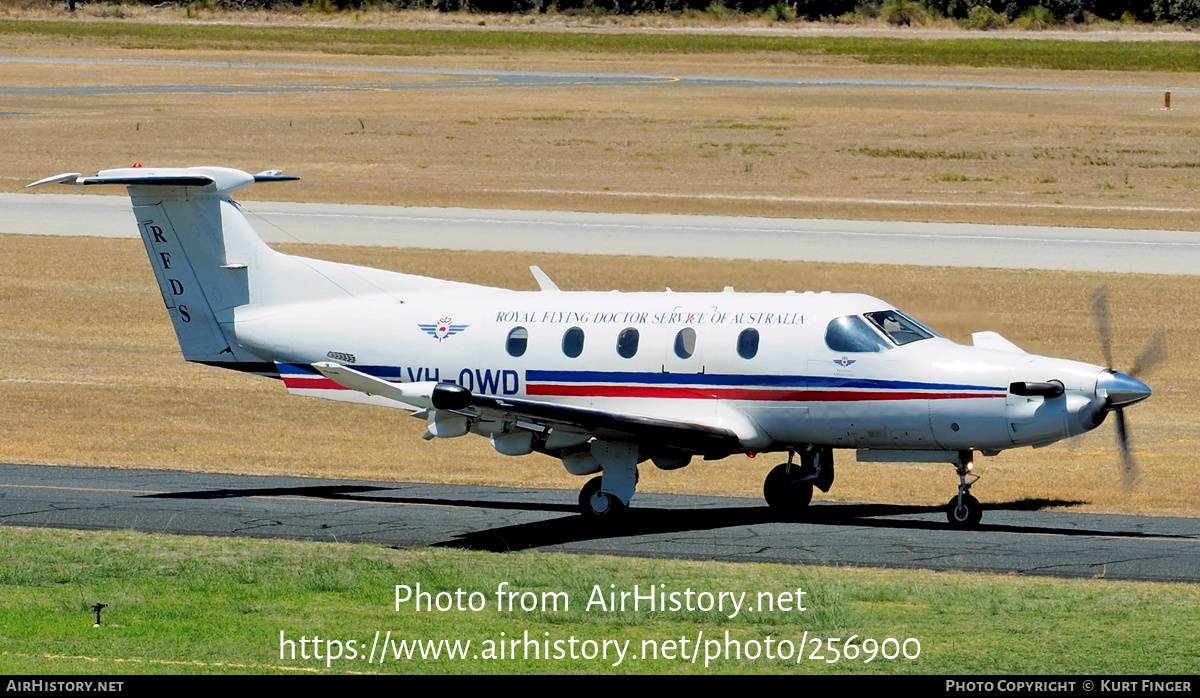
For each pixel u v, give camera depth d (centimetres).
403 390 5603
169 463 8544
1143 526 6322
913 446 6322
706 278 13988
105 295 14025
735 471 8662
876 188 18812
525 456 9125
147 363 11850
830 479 6844
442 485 7869
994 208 17600
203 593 4816
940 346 6294
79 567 5234
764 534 6081
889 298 13088
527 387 6888
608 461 6488
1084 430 5981
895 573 5175
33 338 12531
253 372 7606
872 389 6250
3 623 4400
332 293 7438
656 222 16738
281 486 7644
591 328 6781
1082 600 4678
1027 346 11762
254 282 7525
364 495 7338
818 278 13850
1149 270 14425
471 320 7050
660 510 6900
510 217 17088
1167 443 9119
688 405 6581
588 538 5994
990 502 7312
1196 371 11188
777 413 6450
